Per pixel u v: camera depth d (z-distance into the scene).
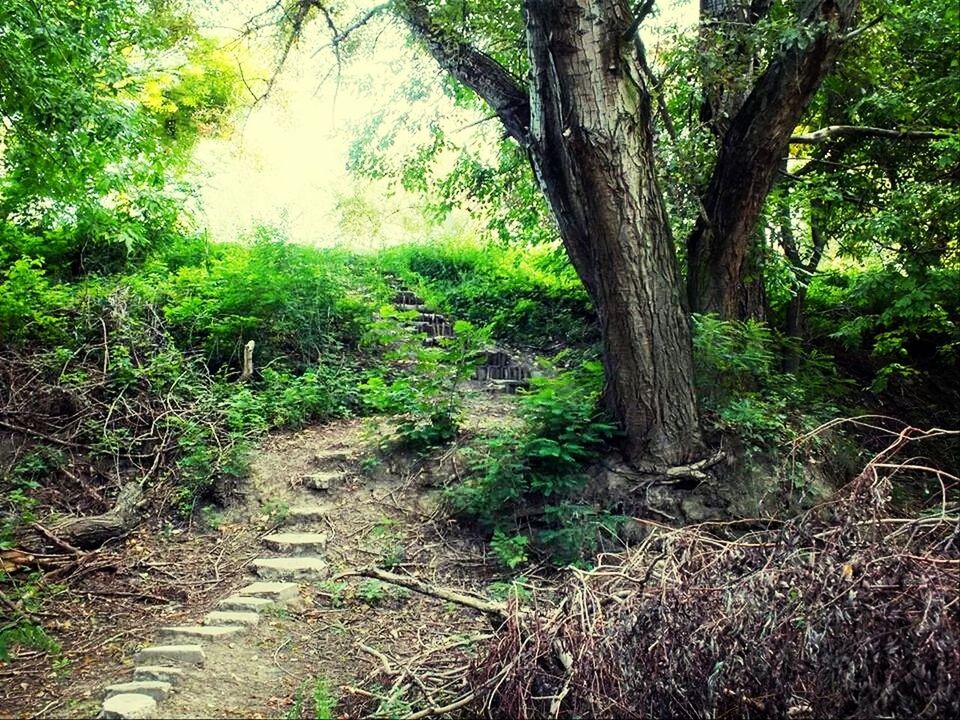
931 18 8.31
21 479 7.30
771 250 8.33
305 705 4.20
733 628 3.29
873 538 3.22
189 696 4.23
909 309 8.16
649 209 6.43
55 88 6.87
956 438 8.85
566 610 4.02
